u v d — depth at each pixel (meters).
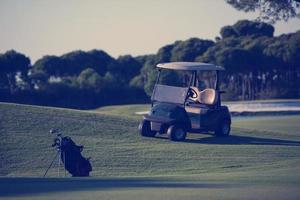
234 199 28.14
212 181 35.19
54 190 30.77
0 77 173.75
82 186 32.38
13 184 33.12
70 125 66.06
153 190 30.84
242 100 191.62
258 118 110.38
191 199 28.03
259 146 60.03
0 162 51.22
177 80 164.00
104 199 27.98
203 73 197.62
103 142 59.72
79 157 43.19
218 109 65.12
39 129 63.09
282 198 28.61
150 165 50.38
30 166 50.25
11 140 57.94
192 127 63.34
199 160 52.22
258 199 28.25
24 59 176.50
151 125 63.31
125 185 32.91
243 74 199.62
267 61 198.00
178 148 57.72
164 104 64.31
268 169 46.22
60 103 169.38
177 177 38.44
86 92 172.75
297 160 51.59
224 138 64.94
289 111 127.62
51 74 199.50
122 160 52.00
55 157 51.56
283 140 65.94
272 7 58.62
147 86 168.00
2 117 66.25
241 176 38.50
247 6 58.97
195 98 66.00
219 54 196.62
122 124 69.44
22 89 171.12
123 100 178.25
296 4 58.25
